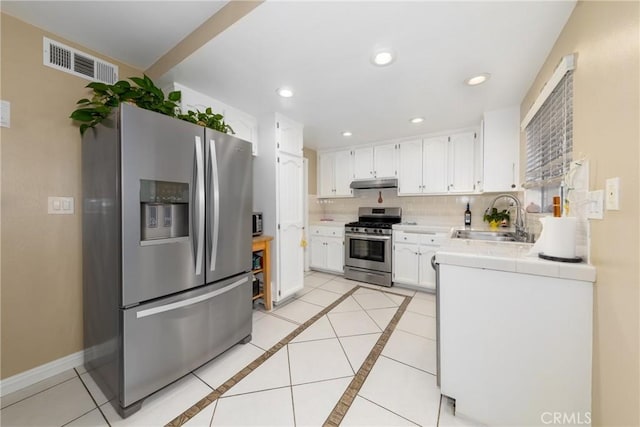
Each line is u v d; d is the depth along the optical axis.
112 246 1.31
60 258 1.62
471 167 3.11
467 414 1.25
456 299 1.27
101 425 1.22
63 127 1.62
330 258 3.94
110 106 1.44
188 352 1.51
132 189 1.27
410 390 1.46
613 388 0.90
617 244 0.88
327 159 4.26
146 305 1.33
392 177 3.62
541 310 1.11
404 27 1.35
